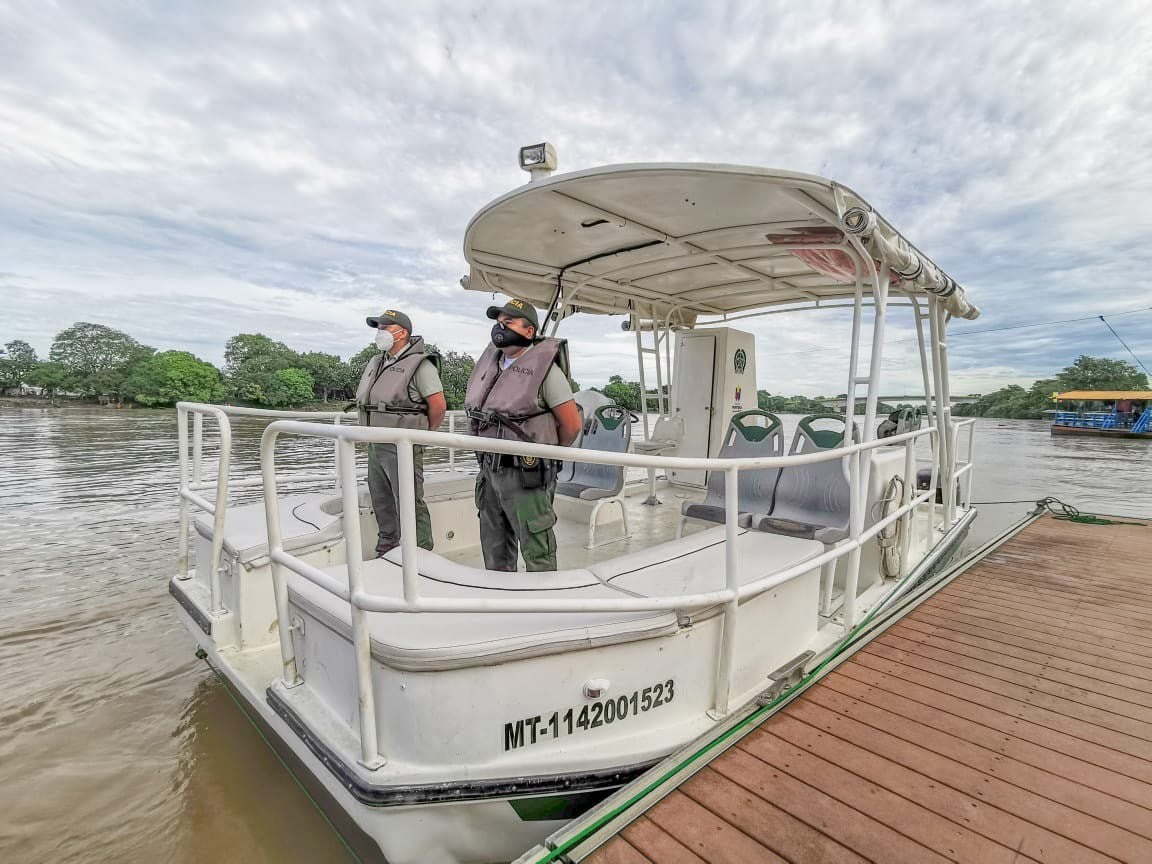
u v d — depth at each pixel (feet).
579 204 9.52
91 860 6.64
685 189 8.71
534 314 8.52
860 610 10.96
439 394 10.73
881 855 5.31
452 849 5.72
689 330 21.06
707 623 7.03
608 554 12.98
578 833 5.48
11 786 7.86
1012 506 33.94
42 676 10.87
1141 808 5.96
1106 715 7.78
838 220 8.86
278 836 7.07
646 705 6.57
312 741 5.97
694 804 5.95
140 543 20.16
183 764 8.37
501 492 8.34
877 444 9.91
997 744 7.07
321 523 9.55
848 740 7.09
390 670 5.45
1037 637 10.46
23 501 27.07
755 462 7.07
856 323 10.63
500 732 5.63
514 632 5.79
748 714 7.31
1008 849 5.39
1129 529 19.89
